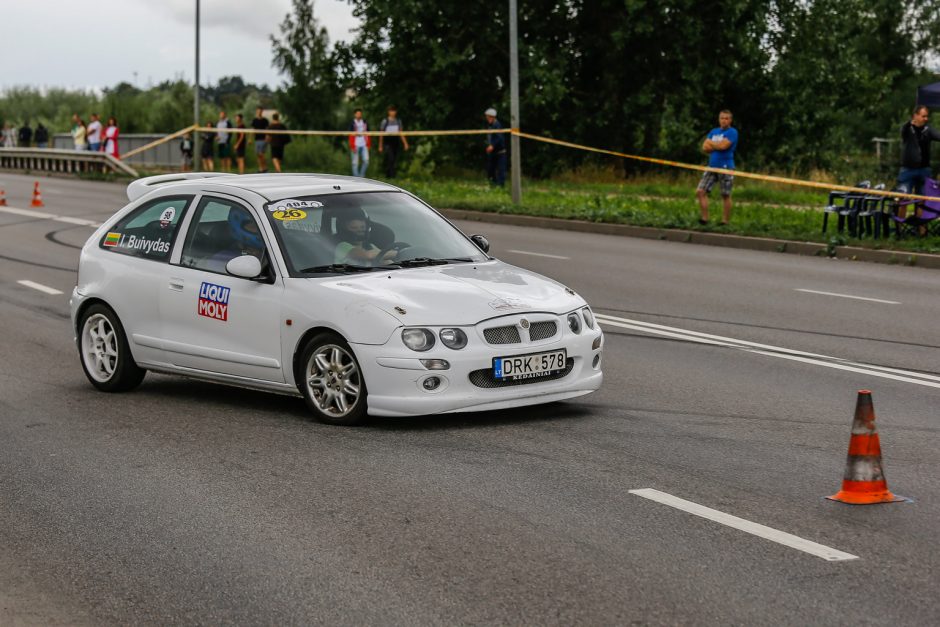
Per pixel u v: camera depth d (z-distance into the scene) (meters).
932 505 12.07
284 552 10.91
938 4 139.00
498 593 9.73
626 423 15.90
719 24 81.62
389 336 15.17
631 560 10.45
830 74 83.38
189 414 17.03
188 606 9.67
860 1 88.50
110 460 14.50
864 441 12.26
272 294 16.36
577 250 39.19
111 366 18.84
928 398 17.55
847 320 25.03
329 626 9.16
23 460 14.62
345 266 16.50
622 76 84.56
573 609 9.34
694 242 41.81
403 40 87.19
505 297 15.72
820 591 9.64
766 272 33.31
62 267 35.81
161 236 18.25
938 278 31.80
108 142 82.00
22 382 19.80
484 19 85.19
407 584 9.99
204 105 117.56
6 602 9.89
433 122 87.50
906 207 38.16
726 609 9.27
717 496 12.41
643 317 25.72
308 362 16.02
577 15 86.00
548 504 12.18
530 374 15.45
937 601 9.41
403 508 12.15
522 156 85.56
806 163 84.19
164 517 12.11
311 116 130.12
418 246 17.17
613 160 86.25
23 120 125.75
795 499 12.30
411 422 16.00
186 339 17.55
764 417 16.31
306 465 13.95
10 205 57.84
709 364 20.36
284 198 17.30
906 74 136.00
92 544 11.33
